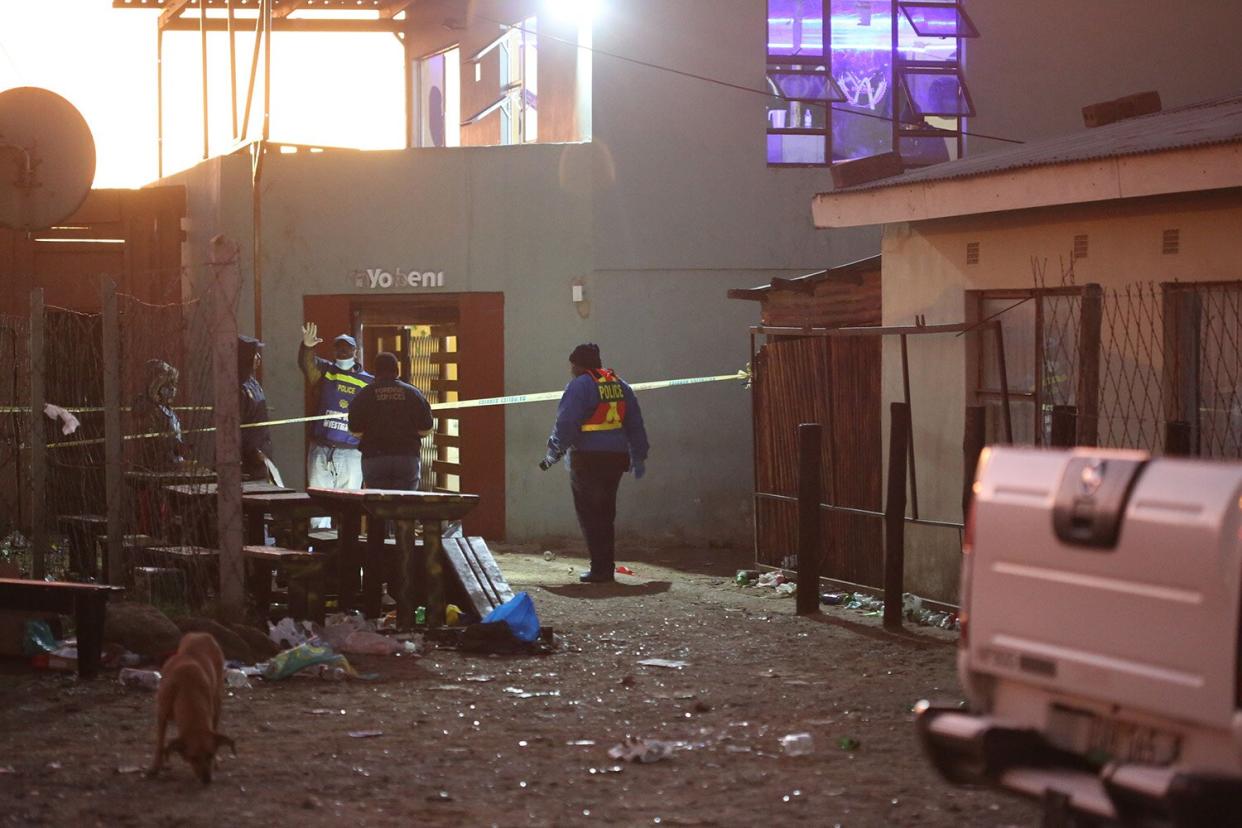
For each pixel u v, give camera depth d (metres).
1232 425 9.80
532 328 18.30
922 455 12.92
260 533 12.54
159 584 11.24
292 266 18.22
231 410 10.85
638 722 8.48
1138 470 4.93
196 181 19.12
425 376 19.28
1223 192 9.80
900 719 8.62
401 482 14.41
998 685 5.49
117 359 11.84
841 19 18.66
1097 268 10.88
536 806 6.68
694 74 18.31
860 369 13.70
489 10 21.25
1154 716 4.85
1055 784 5.08
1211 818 4.53
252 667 9.94
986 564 5.45
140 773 7.10
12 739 7.79
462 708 8.81
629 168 18.23
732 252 18.42
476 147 18.22
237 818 6.39
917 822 6.45
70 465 13.30
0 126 13.59
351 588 12.27
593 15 18.11
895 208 12.17
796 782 7.14
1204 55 19.20
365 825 6.34
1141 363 10.44
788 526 14.86
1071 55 19.08
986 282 12.05
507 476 18.30
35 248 19.45
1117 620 4.93
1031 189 10.61
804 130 18.58
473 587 12.02
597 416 14.88
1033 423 11.73
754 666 10.36
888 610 12.05
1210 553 4.61
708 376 18.44
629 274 18.25
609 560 15.06
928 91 18.92
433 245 18.27
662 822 6.43
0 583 9.70
